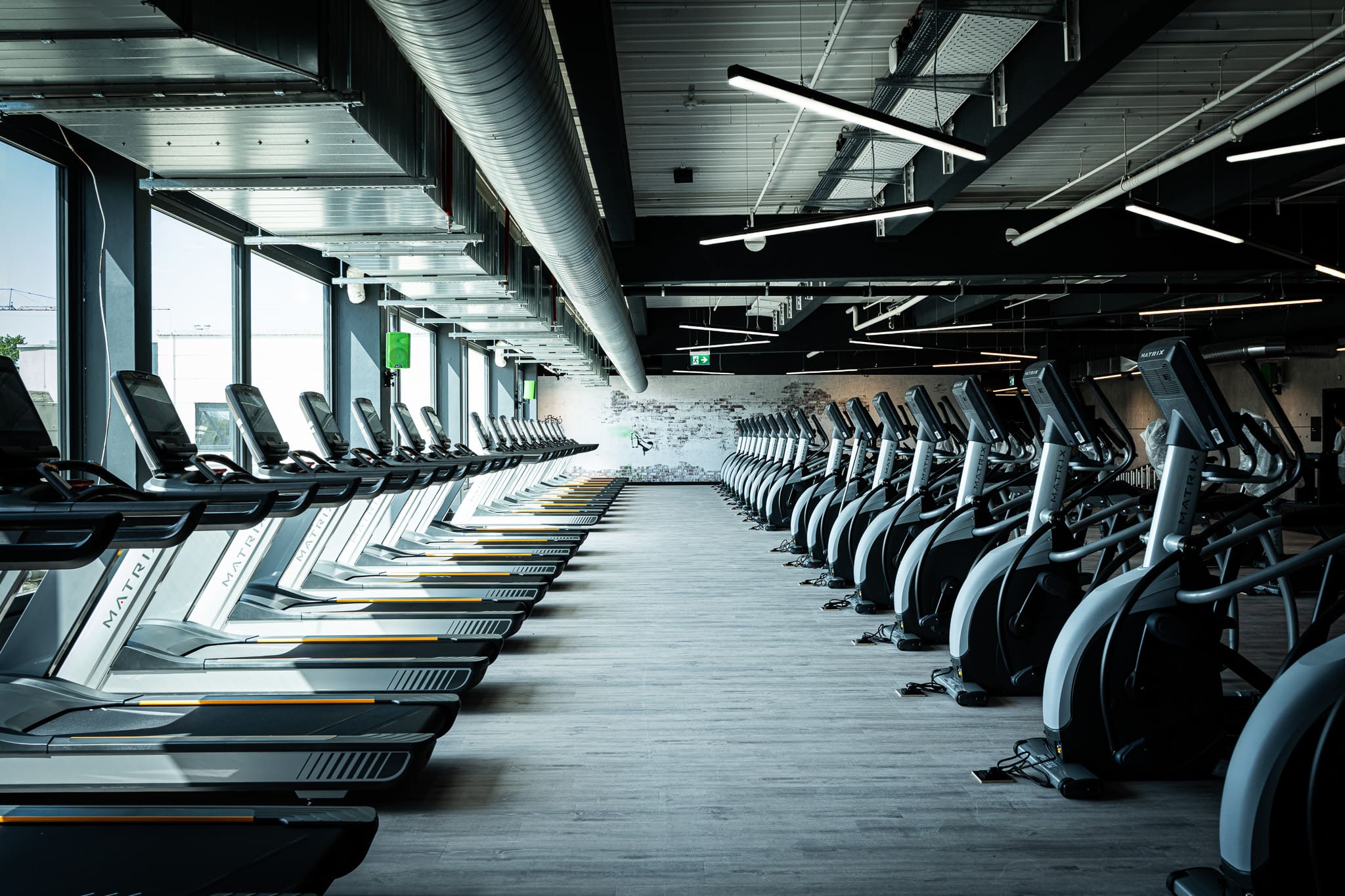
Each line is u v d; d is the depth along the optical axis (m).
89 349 4.66
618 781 2.98
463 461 5.96
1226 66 5.62
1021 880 2.29
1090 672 2.85
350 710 2.98
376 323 8.35
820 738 3.41
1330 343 12.91
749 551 9.26
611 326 8.89
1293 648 2.28
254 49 2.57
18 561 1.86
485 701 3.92
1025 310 15.28
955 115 6.12
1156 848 2.47
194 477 3.11
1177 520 2.77
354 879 2.30
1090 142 7.04
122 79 2.71
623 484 19.62
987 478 5.80
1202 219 7.48
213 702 3.02
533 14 2.97
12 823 2.02
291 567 5.15
